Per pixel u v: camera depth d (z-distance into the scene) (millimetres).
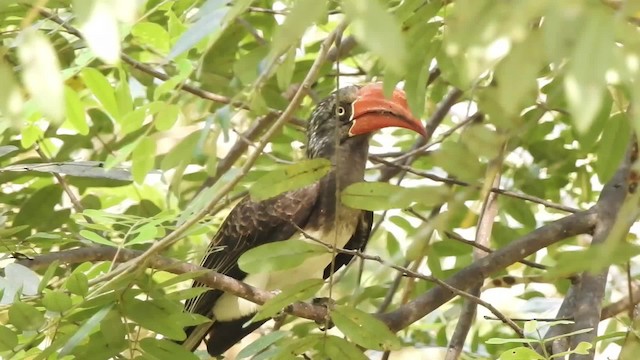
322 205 9500
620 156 7719
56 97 3822
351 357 6598
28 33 3881
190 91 8836
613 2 3490
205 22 5320
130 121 6844
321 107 9867
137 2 3965
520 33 3584
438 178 9164
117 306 6508
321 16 3986
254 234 9562
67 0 7781
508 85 3611
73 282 6305
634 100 3439
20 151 9367
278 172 5770
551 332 8445
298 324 9898
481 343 10320
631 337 6707
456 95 10258
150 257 6199
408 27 6078
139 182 6336
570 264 4797
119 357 6727
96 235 7098
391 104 9281
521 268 12047
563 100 7207
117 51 3629
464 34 3715
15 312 6281
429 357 12234
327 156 9688
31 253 7988
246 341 12711
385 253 11953
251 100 6035
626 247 4664
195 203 6586
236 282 7523
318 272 9062
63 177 9328
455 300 11289
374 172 11914
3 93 3912
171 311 6574
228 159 10070
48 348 6258
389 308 11180
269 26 9828
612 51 3387
